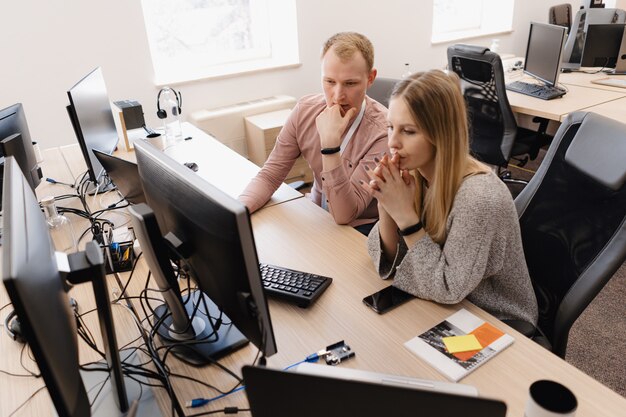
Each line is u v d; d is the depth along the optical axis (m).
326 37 4.00
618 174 1.10
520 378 0.92
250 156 3.71
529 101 2.89
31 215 0.78
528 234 1.32
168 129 2.57
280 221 1.62
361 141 1.73
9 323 1.17
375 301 1.17
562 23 5.00
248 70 3.73
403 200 1.19
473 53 2.66
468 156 1.19
